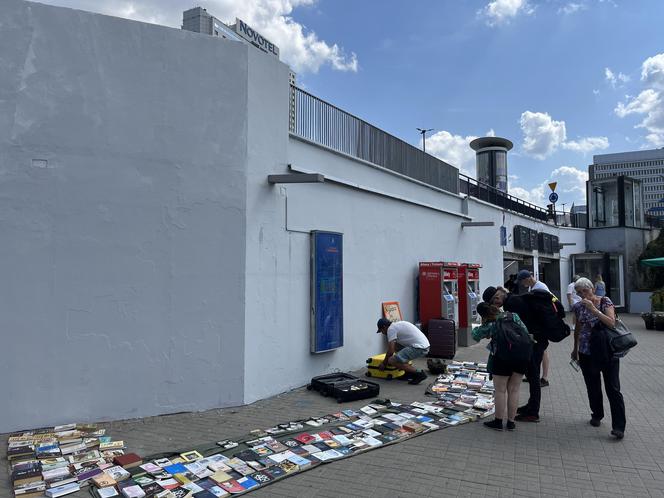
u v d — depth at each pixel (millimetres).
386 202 11461
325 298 8805
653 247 27391
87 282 6348
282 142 8094
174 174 6852
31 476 4688
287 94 8234
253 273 7461
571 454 5395
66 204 6266
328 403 7410
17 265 6016
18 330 6000
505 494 4449
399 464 5129
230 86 7289
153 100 6766
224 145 7203
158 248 6730
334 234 9078
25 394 6012
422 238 13242
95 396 6348
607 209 28516
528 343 6148
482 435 6031
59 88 6266
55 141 6230
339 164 9859
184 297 6859
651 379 9273
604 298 6211
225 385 7090
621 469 4988
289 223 8234
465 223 15914
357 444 5602
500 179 28125
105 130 6484
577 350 6672
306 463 5051
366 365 10320
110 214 6484
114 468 4902
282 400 7562
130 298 6559
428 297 12258
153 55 6781
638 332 17219
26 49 6121
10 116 6031
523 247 22328
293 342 8266
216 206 7113
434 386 8398
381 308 11055
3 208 5969
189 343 6871
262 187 7676
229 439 5809
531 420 6582
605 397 7887
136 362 6566
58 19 6289
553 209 27531
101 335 6395
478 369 9891
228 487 4539
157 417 6629
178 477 4723
